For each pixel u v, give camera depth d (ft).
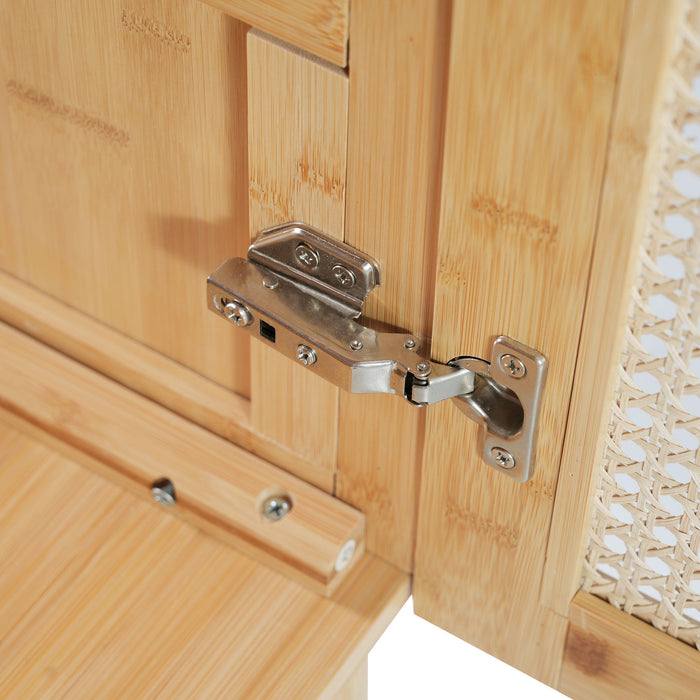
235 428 2.80
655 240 1.86
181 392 2.85
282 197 2.21
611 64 1.66
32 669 2.54
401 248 2.13
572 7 1.65
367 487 2.65
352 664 2.60
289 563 2.66
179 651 2.57
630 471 2.21
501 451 2.24
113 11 2.27
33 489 2.90
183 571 2.72
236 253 2.50
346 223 2.16
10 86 2.62
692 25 1.61
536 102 1.76
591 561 2.43
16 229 2.96
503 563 2.51
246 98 2.21
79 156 2.62
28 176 2.79
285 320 2.22
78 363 3.04
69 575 2.71
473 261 2.02
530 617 2.58
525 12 1.69
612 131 1.72
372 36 1.89
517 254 1.96
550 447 2.20
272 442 2.75
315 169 2.12
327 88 1.99
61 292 3.01
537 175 1.84
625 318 1.94
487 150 1.86
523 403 2.13
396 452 2.52
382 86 1.93
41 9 2.40
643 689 2.52
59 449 2.98
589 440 2.12
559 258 1.91
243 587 2.69
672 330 1.95
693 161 1.73
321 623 2.63
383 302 2.24
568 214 1.85
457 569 2.62
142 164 2.50
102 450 2.87
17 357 3.04
